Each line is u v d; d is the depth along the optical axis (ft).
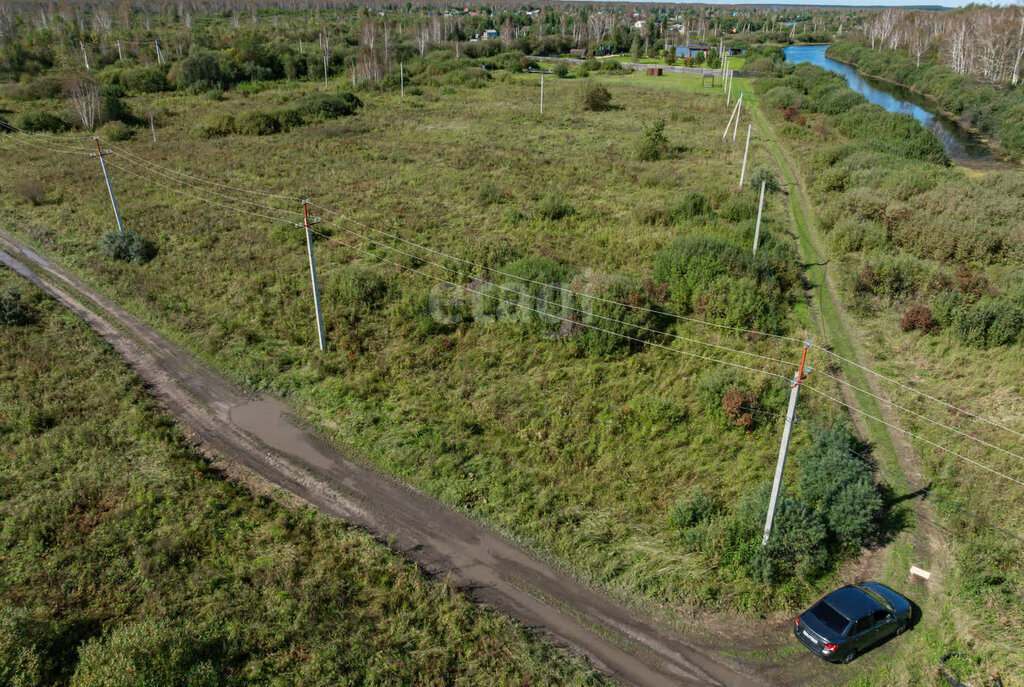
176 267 105.60
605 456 66.28
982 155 195.83
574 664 44.96
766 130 215.51
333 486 62.44
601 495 61.41
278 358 82.33
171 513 57.06
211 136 190.39
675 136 199.52
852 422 71.31
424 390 76.18
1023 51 281.95
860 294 98.89
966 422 70.64
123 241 109.29
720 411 71.31
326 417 72.28
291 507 59.57
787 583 51.62
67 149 172.86
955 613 49.11
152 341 86.99
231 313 92.22
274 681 42.34
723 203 132.26
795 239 122.52
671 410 71.05
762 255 102.73
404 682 42.68
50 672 42.55
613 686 43.52
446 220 124.06
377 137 193.88
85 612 47.26
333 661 43.93
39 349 82.53
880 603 46.75
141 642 42.09
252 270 104.47
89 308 94.84
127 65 292.40
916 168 150.92
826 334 89.15
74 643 45.01
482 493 61.62
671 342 85.66
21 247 114.11
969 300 93.30
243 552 53.42
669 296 94.27
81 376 77.87
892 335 88.99
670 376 78.33
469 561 54.13
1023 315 84.17
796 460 64.90
